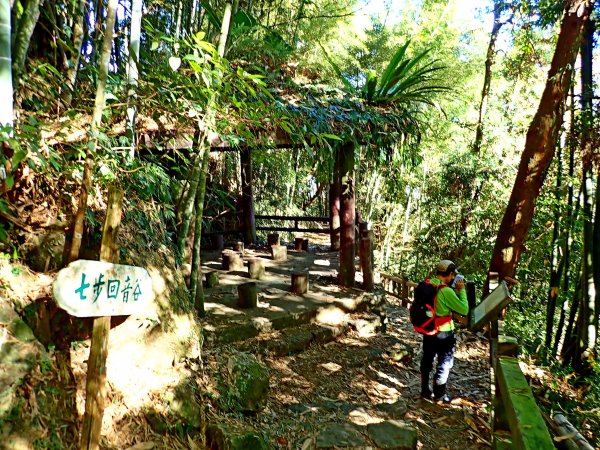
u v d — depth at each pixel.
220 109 2.25
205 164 2.99
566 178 6.25
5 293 1.82
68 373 1.93
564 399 4.02
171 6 3.40
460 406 3.48
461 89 10.73
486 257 8.91
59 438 1.75
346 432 2.77
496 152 9.52
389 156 4.94
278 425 2.80
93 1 2.72
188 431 2.29
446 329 3.41
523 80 9.34
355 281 5.42
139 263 2.44
